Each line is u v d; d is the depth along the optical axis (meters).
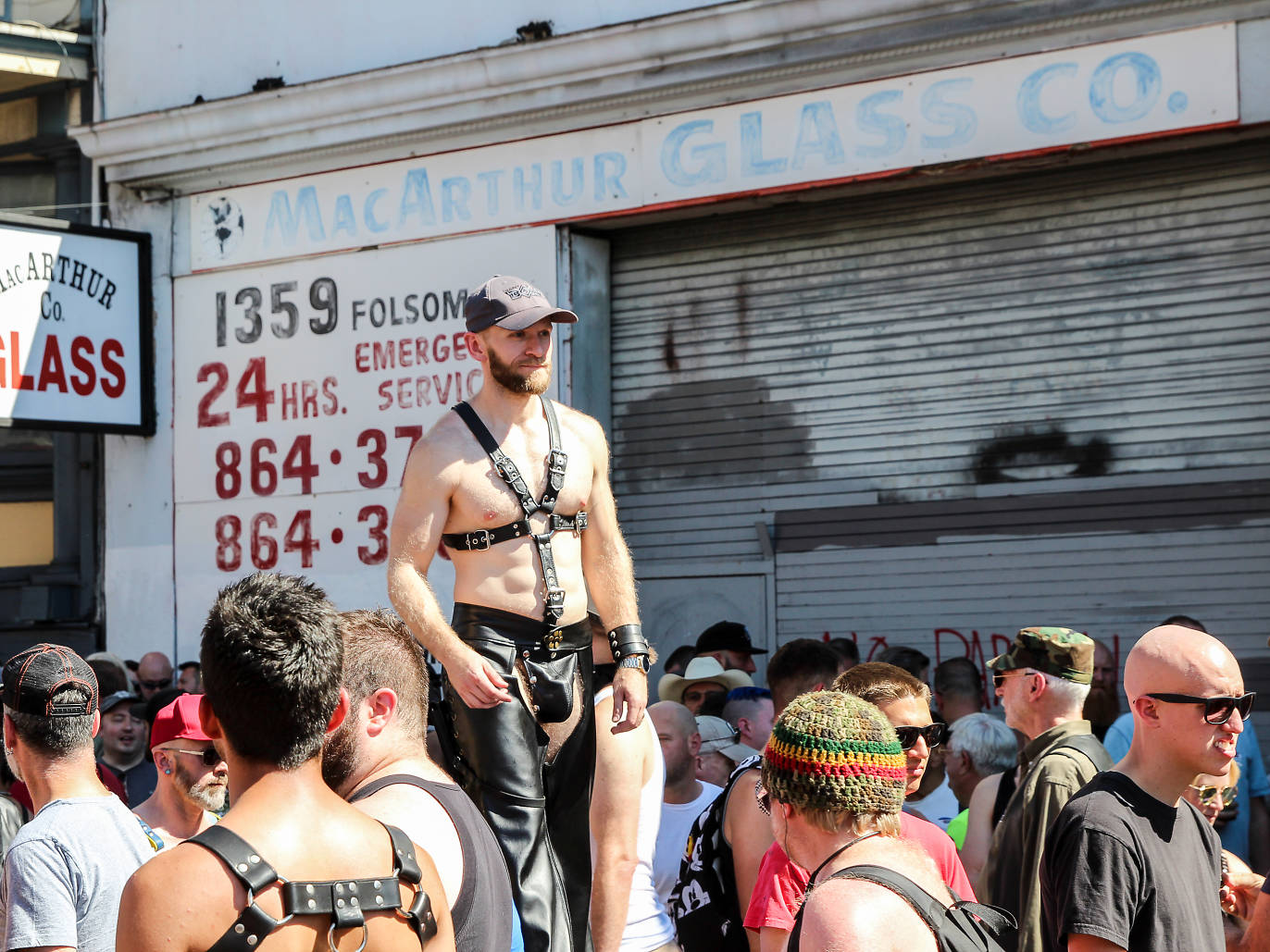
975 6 7.21
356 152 9.12
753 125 7.89
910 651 6.30
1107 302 7.38
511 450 3.50
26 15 10.44
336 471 9.21
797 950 2.38
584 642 3.56
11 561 10.73
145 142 9.71
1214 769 3.05
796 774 2.56
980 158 7.32
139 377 9.73
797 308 8.17
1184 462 7.17
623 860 3.69
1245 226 7.07
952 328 7.76
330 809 2.17
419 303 8.92
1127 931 2.89
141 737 6.54
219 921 1.99
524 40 8.49
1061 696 4.02
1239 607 7.00
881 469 7.92
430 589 3.41
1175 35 6.87
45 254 9.25
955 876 3.57
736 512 8.32
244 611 2.18
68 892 3.07
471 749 3.35
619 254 8.73
